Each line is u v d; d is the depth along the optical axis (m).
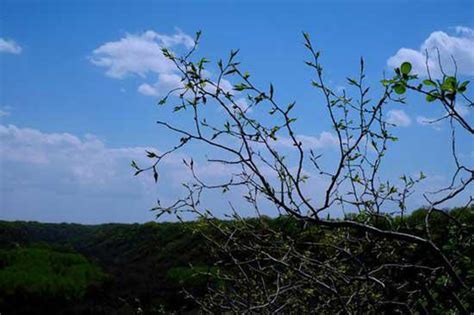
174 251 24.47
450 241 3.21
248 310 3.46
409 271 3.52
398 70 2.23
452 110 2.17
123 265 26.09
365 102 2.75
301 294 3.82
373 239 3.45
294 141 2.56
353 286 3.54
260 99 2.64
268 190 2.53
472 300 3.12
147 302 15.39
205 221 3.31
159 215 3.10
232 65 2.62
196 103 2.62
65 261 24.75
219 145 2.63
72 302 18.33
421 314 3.46
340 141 2.67
